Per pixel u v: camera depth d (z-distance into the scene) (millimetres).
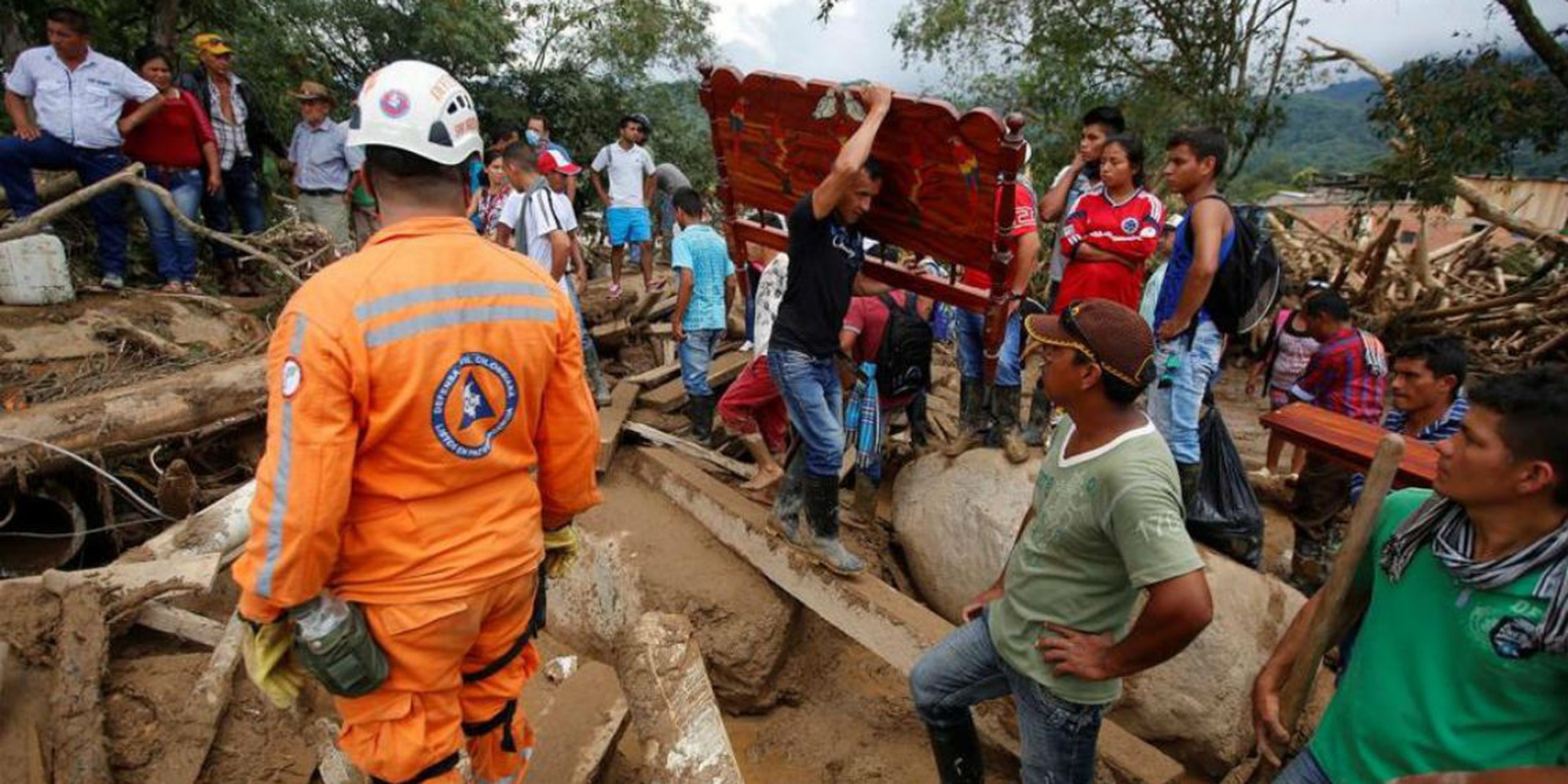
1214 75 13172
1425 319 10969
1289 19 12773
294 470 1518
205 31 9859
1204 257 3484
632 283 9297
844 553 3562
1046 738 2363
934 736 2775
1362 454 2721
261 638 1727
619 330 7227
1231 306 3686
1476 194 11156
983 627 2574
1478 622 1688
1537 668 1634
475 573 1751
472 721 2010
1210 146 3596
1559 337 9703
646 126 8438
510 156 4992
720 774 2426
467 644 1814
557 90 15578
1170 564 1947
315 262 6859
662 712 2523
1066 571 2230
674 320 5430
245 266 6848
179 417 4312
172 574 3191
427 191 1732
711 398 5547
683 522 4297
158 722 2785
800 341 3293
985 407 4488
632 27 15570
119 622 3053
